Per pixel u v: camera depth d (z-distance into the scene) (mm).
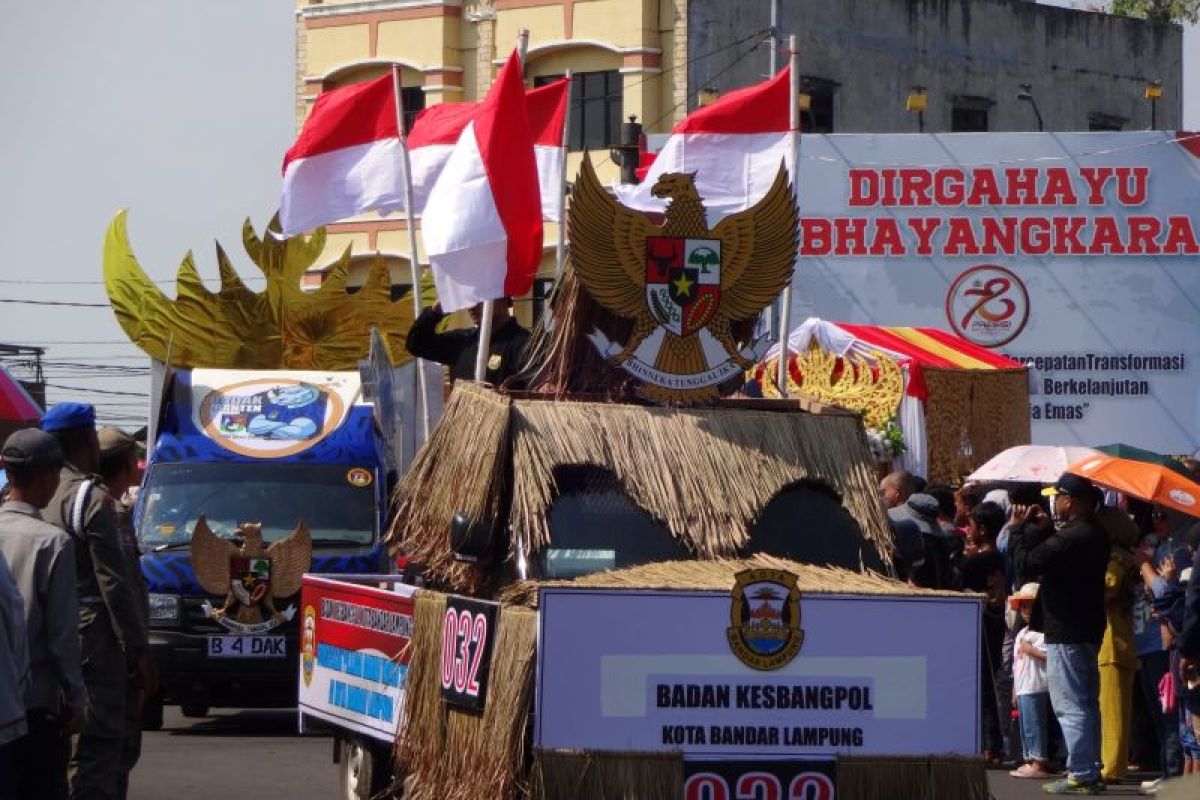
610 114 61938
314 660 20391
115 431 18844
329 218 28047
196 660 28703
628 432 16469
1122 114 76625
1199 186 50688
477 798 14680
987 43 71438
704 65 61406
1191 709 21500
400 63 65000
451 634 15945
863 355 36812
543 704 14031
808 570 15188
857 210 50469
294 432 31719
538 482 16000
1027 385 39625
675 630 14164
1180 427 51031
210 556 28797
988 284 50469
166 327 38719
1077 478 23484
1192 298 50719
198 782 23844
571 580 14891
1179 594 22828
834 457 16797
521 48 21828
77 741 17688
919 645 14453
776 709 14219
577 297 17188
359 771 19500
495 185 21672
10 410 23688
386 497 30938
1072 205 50594
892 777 14297
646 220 16906
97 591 17453
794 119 25141
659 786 14000
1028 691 25156
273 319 38938
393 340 39250
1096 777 23453
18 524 15539
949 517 27641
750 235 17109
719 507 16109
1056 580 23500
